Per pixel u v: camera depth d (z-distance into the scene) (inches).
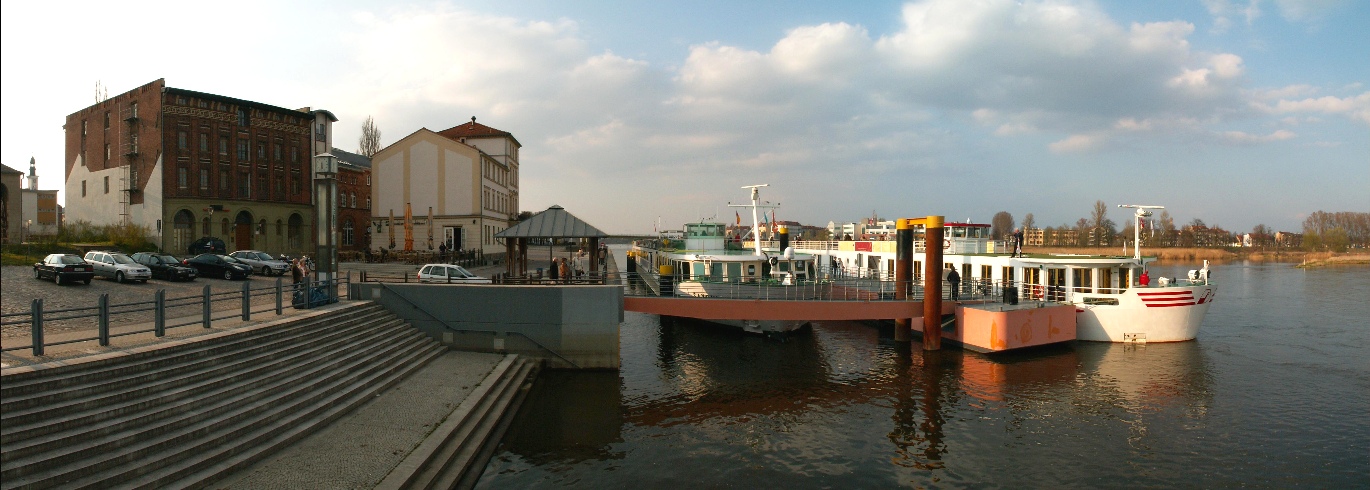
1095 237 5098.4
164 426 466.6
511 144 2842.0
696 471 608.4
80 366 492.1
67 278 1106.7
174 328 670.5
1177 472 608.4
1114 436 702.5
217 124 1983.3
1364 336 1283.2
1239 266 4052.7
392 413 633.6
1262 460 633.6
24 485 375.6
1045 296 1219.9
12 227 2172.7
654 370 1005.2
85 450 415.2
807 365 1043.9
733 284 1154.7
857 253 1724.9
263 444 514.9
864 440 695.1
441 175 2197.3
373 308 933.8
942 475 604.4
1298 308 1765.5
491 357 927.7
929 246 1120.2
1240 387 886.4
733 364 1053.8
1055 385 903.1
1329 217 6466.5
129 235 1811.0
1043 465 626.5
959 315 1159.6
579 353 968.9
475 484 564.4
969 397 850.8
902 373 982.4
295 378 613.6
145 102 1923.0
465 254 1964.8
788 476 600.1
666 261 1486.2
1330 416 761.0
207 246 1777.8
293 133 2201.0
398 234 2218.3
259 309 869.8
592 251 1212.5
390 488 458.9
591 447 664.4
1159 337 1171.9
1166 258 4894.2
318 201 941.2
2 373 453.4
